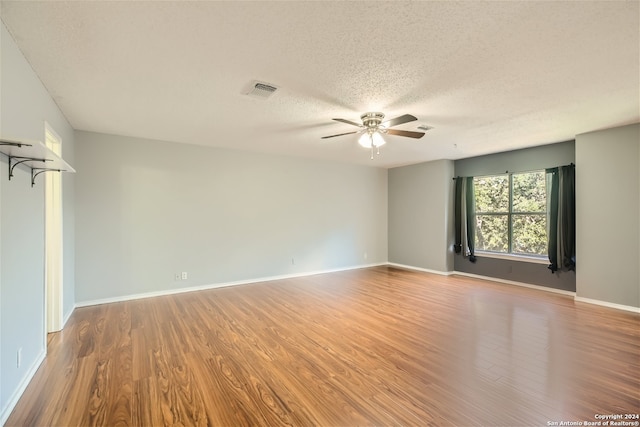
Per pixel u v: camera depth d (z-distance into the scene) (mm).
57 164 2268
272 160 5766
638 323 3471
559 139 4602
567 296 4609
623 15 1727
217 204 5172
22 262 2162
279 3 1630
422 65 2326
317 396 2113
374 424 1835
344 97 2938
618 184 3979
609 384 2246
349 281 5633
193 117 3547
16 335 2051
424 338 3078
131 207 4465
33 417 1892
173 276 4785
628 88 2732
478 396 2111
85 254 4148
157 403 2031
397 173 7266
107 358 2645
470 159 6082
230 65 2324
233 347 2879
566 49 2096
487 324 3457
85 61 2248
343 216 6754
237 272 5375
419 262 6754
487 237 5895
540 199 5109
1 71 1786
